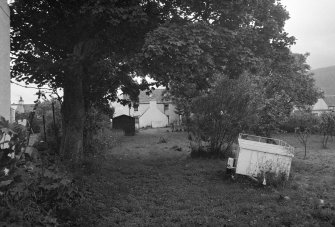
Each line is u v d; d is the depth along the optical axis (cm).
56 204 891
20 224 644
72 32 1560
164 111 7594
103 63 1684
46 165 1027
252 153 1431
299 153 2691
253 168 1422
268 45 1684
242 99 2009
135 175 1538
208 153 2097
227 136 2066
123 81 1947
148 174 1564
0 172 655
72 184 1068
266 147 1435
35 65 1545
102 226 847
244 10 1484
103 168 1656
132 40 1512
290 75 3834
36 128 3127
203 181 1435
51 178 862
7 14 1035
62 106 1672
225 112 2020
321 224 894
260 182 1345
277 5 1716
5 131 672
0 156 662
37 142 1786
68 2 1412
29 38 1631
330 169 1855
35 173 847
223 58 1428
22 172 740
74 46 1574
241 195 1192
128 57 1619
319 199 1162
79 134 1648
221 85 2011
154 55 1294
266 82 2608
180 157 2211
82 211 908
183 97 2216
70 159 1554
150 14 1482
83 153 1758
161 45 1255
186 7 1512
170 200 1119
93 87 1881
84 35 1519
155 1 1489
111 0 1294
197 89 1998
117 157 2202
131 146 3031
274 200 1144
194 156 2106
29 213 715
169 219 926
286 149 1451
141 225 873
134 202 1075
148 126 7188
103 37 1527
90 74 1698
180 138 3875
